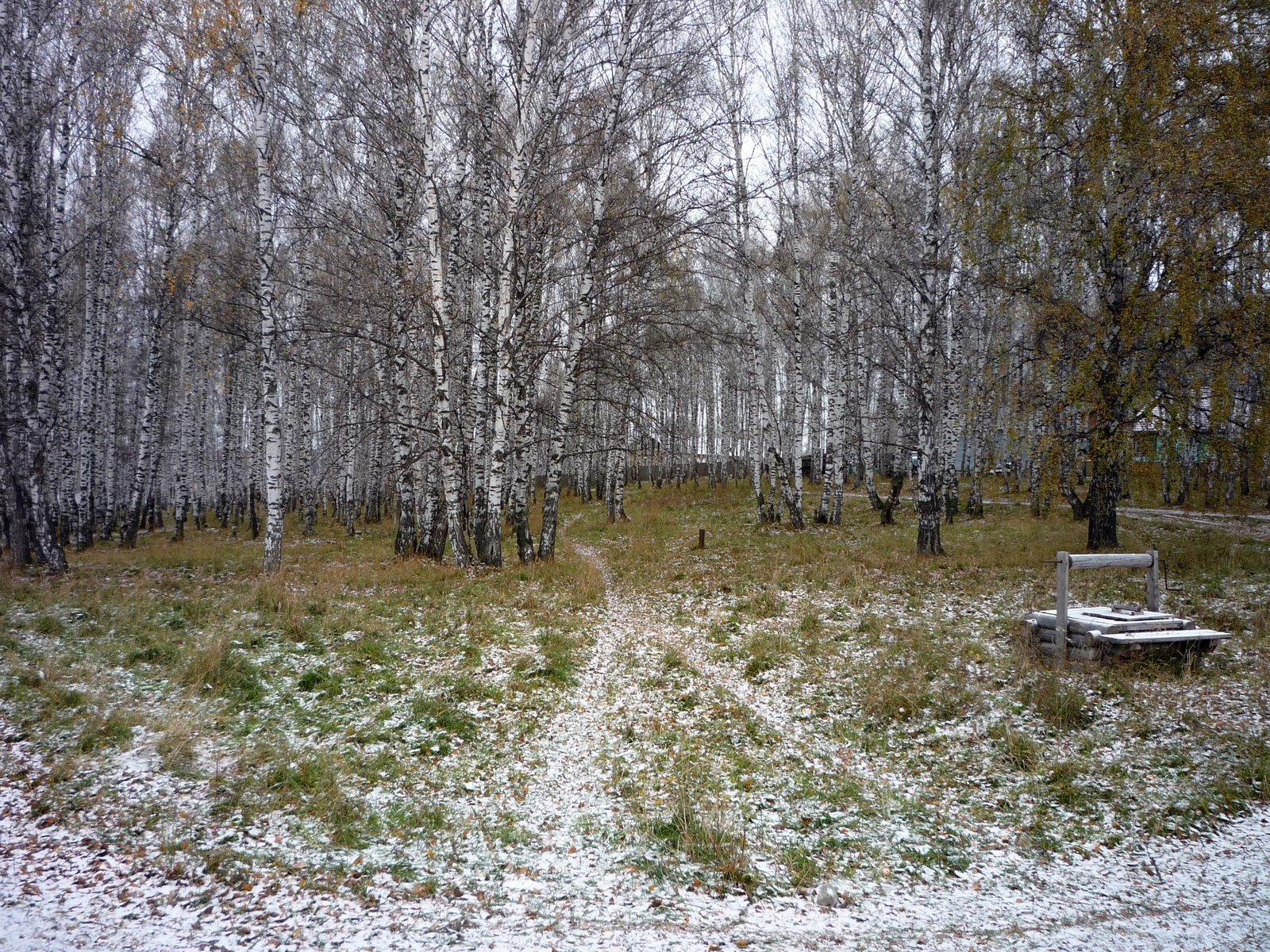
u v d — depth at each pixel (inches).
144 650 335.9
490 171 634.2
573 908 160.9
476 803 217.5
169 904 155.9
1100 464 559.2
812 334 999.0
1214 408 498.9
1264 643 338.3
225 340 1200.8
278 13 582.2
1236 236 489.7
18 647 332.2
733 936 149.9
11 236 572.1
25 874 163.6
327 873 173.0
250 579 552.4
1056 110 546.9
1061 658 318.7
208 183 810.2
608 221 603.2
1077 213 548.1
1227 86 482.0
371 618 417.1
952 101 685.9
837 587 522.3
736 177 778.8
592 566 671.1
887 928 154.1
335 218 636.7
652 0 562.9
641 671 347.9
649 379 703.1
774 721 288.0
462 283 789.9
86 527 828.0
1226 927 150.1
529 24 557.0
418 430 665.6
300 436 1098.1
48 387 599.8
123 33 626.8
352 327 655.8
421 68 548.1
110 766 220.8
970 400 734.5
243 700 284.8
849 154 852.0
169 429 1314.0
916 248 699.4
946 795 224.1
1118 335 535.2
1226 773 221.8
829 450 991.0
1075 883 172.7
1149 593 346.6
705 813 205.6
